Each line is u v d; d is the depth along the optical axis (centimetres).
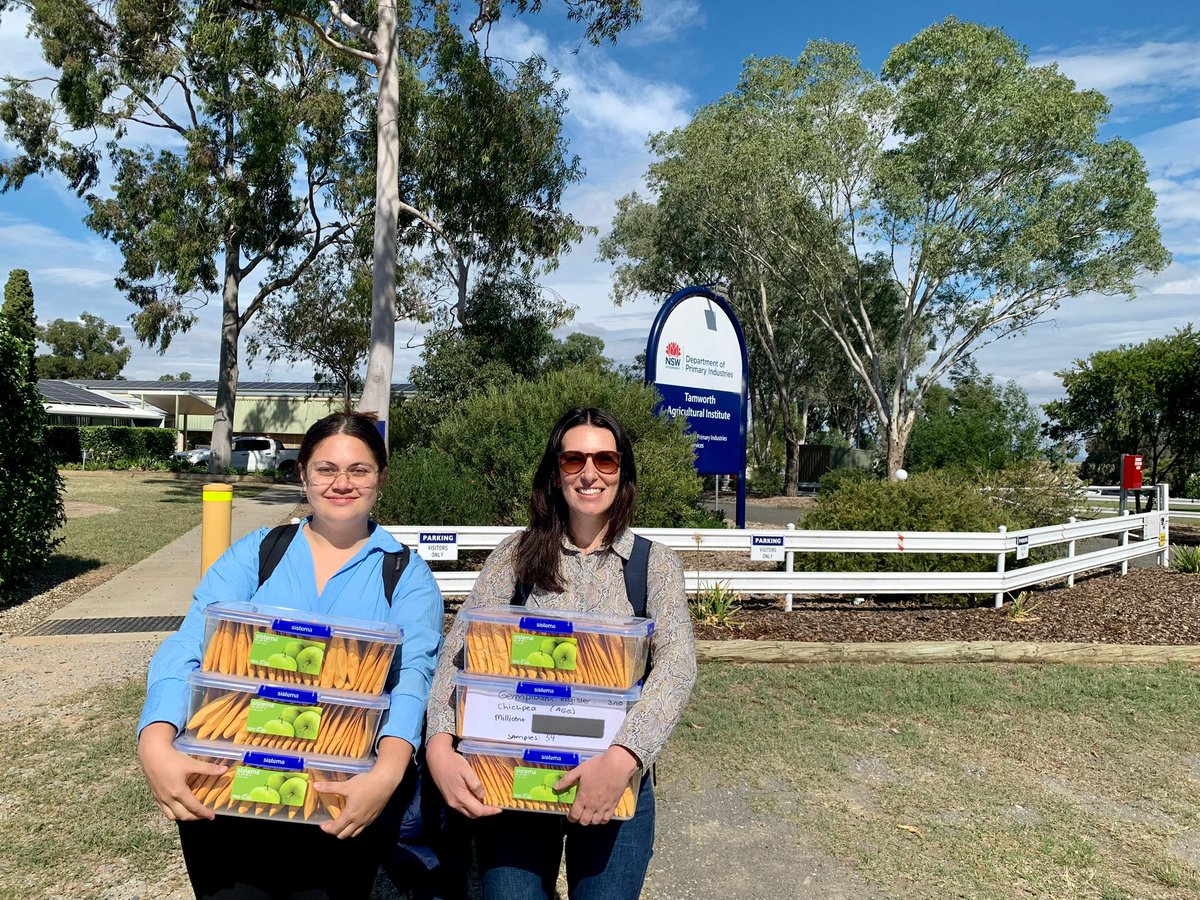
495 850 198
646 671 211
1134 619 838
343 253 2967
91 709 506
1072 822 391
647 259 3828
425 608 216
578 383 1085
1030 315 2752
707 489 3316
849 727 509
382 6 1488
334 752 186
